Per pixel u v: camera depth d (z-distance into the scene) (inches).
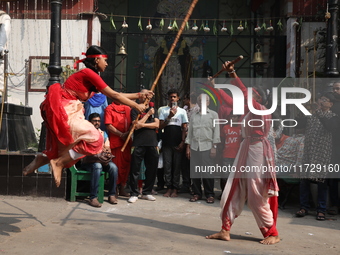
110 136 294.0
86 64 180.2
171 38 646.5
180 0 658.8
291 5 493.0
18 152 292.2
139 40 657.0
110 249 170.6
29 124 348.5
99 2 655.1
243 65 650.2
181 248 177.0
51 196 274.4
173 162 311.0
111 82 560.7
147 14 660.1
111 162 275.0
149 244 181.0
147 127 284.0
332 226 239.8
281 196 307.9
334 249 189.2
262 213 193.0
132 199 280.5
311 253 180.4
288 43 497.4
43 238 182.1
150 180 291.1
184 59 643.5
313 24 486.6
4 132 305.4
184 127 311.6
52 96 168.6
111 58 554.3
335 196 275.0
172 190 314.5
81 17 466.3
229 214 194.4
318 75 451.2
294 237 208.1
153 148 286.8
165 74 642.8
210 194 295.1
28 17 465.7
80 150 172.9
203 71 641.0
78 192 279.6
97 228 205.0
